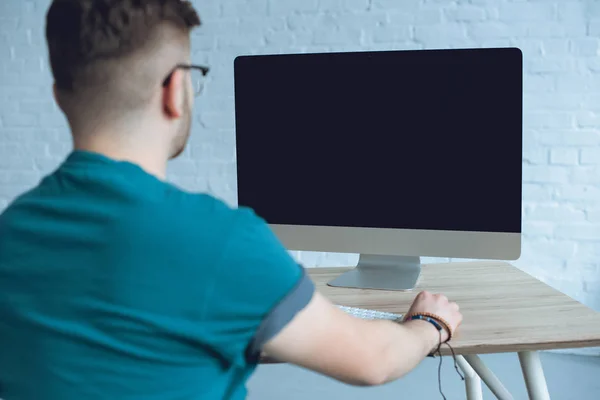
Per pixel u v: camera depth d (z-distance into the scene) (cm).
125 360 70
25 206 77
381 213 147
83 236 71
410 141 143
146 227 70
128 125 77
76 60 74
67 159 78
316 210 150
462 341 107
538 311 124
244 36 279
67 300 71
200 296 69
